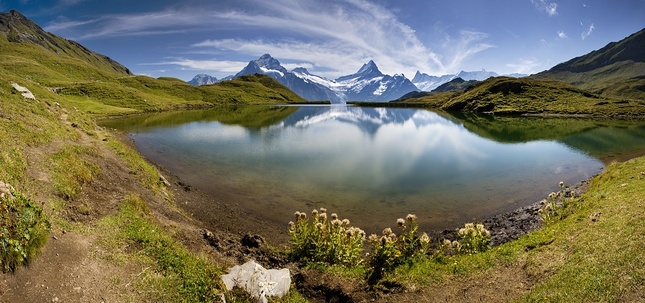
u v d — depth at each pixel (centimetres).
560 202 2741
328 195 3089
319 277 1437
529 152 5588
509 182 3647
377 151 5638
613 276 1027
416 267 1467
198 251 1516
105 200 1683
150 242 1300
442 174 4031
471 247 1666
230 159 4569
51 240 1072
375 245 1534
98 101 13050
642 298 909
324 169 4153
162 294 1023
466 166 4512
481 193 3234
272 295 1187
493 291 1243
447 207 2830
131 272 1086
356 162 4669
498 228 2362
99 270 1042
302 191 3186
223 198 2852
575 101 16200
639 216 1370
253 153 5103
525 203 2920
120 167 2519
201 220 2225
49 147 2092
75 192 1583
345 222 1653
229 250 1688
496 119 13075
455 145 6425
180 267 1189
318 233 1658
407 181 3666
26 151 1770
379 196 3102
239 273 1264
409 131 8888
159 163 4047
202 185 3203
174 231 1647
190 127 8400
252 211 2605
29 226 997
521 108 15862
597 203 1842
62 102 5072
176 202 2467
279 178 3622
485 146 6306
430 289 1320
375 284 1377
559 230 1600
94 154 2478
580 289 1027
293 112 16238
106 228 1325
